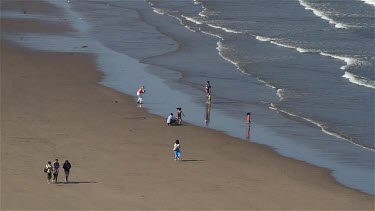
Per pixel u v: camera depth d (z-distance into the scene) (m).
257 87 148.50
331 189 94.12
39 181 91.25
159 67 165.00
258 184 94.50
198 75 158.12
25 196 86.06
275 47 188.25
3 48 177.62
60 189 88.88
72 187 89.88
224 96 141.75
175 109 131.62
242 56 177.88
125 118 124.12
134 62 169.50
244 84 150.88
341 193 92.75
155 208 84.00
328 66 166.75
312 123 124.44
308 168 102.12
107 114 125.75
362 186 95.75
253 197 89.38
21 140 108.00
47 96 135.38
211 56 177.38
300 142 114.12
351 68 164.62
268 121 125.62
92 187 90.19
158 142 111.19
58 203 84.25
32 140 108.44
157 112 129.25
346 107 134.00
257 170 100.31
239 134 117.69
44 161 98.94
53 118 121.12
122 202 85.44
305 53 180.62
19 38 192.88
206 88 137.62
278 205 87.00
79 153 103.62
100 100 134.75
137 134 114.94
